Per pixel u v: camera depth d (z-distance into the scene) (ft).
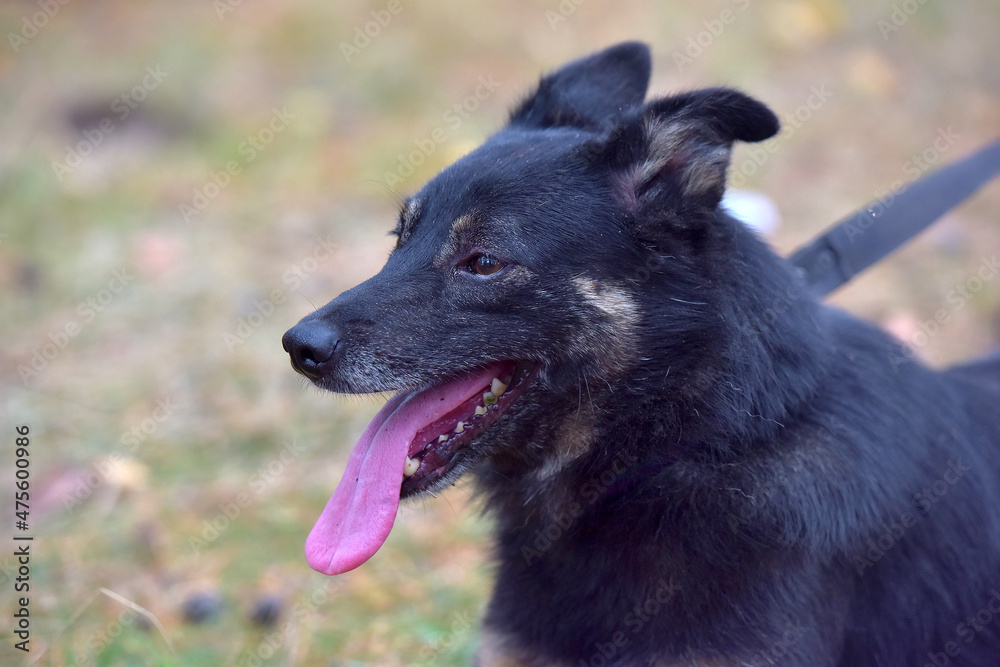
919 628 11.28
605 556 11.12
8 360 23.49
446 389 11.59
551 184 11.45
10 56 39.86
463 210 11.54
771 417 10.57
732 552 10.48
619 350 11.22
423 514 18.40
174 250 28.45
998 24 39.88
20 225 29.76
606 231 11.27
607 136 11.61
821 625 10.61
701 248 11.17
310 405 21.56
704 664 10.46
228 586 16.33
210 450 20.25
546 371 11.45
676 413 11.09
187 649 14.65
